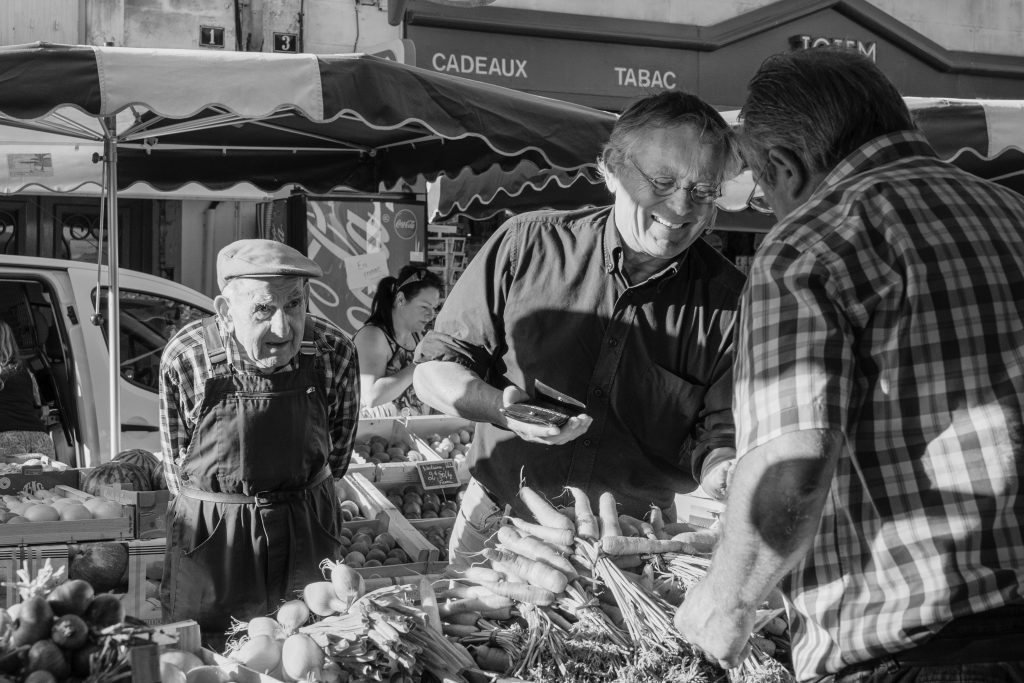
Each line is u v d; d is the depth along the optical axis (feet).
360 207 26.58
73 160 21.04
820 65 6.57
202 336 10.98
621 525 10.34
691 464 10.97
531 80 31.45
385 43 26.61
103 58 12.55
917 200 6.18
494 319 10.81
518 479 11.05
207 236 31.30
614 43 32.32
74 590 7.29
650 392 10.61
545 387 10.19
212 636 10.96
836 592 6.23
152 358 23.07
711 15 33.45
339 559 11.48
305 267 10.75
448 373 10.37
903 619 5.98
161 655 8.11
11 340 20.18
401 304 20.01
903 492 5.97
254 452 10.85
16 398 19.90
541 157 19.16
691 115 9.25
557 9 31.58
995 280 6.03
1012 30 37.55
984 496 5.84
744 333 6.18
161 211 31.12
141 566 12.36
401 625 8.82
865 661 6.21
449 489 18.98
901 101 6.63
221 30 29.40
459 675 8.87
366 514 16.63
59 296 22.44
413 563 14.25
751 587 6.13
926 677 6.01
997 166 21.26
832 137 6.49
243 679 8.38
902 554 5.98
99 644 7.11
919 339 5.93
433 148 20.43
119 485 14.66
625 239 10.13
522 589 9.46
